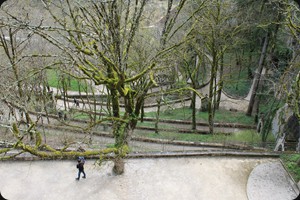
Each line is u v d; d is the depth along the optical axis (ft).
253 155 70.44
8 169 63.62
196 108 127.65
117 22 47.57
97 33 49.08
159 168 66.33
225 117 114.83
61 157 64.54
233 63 144.97
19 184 60.49
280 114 86.22
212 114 100.07
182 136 97.19
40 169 64.28
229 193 60.95
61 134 84.69
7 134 72.08
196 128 108.17
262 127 96.17
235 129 106.11
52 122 96.02
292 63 73.67
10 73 73.77
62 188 60.39
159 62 62.85
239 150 73.15
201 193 60.80
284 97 84.17
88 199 58.34
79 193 59.52
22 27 43.73
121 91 53.31
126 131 60.39
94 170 64.85
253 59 134.51
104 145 77.10
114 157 62.44
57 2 55.21
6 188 59.36
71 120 97.81
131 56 77.41
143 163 67.51
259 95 107.55
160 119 112.68
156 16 88.94
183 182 63.05
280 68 102.99
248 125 106.52
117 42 48.47
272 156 70.69
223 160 69.05
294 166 67.31
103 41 53.16
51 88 137.18
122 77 50.67
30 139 74.90
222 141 91.71
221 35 91.66
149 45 82.07
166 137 94.68
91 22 52.80
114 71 52.80
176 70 109.91
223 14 89.15
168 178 63.93
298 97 62.59
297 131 85.35
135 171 65.31
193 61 132.36
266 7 93.66
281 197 60.08
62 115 98.73
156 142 87.51
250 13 95.04
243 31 105.60
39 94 97.60
